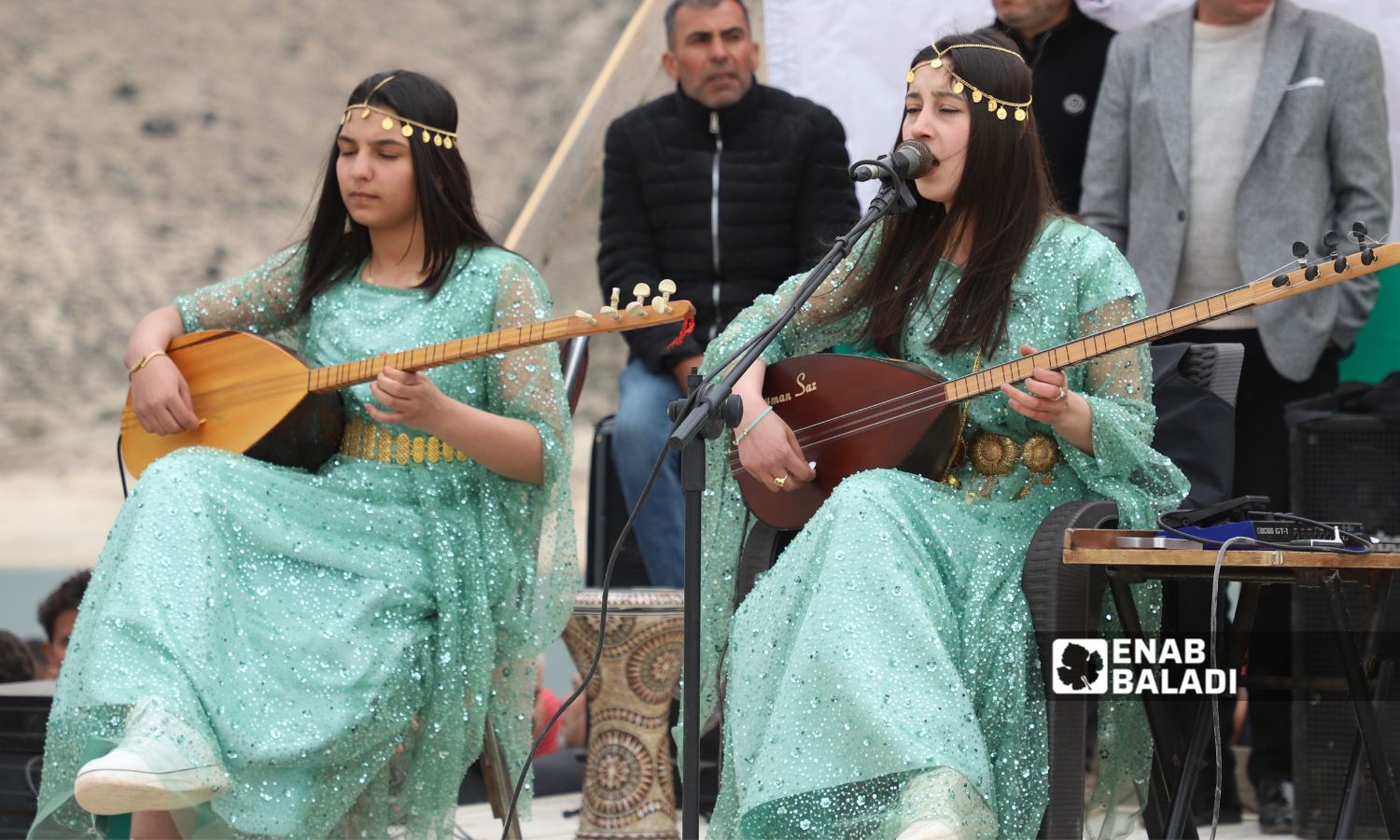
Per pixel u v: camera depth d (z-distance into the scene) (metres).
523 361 9.81
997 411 8.88
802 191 13.48
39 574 55.56
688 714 7.58
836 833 7.85
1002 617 8.28
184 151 90.06
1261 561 7.50
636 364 13.37
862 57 14.98
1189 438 9.55
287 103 92.81
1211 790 11.16
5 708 10.26
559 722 14.99
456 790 9.43
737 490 9.49
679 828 11.02
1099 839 8.74
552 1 97.31
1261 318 12.06
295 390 9.68
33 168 87.94
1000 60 8.95
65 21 92.06
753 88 13.56
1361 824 10.19
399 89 9.98
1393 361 13.10
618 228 13.70
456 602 9.50
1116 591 8.18
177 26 92.94
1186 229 12.41
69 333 83.56
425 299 9.96
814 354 9.21
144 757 8.04
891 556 8.12
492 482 9.78
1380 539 10.77
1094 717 9.39
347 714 9.02
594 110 16.11
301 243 10.57
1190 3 13.79
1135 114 12.59
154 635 8.55
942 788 7.52
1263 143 12.28
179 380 9.96
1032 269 8.95
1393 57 13.44
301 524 9.41
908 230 9.31
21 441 78.56
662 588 12.47
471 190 10.25
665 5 16.30
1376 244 7.42
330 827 9.10
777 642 8.36
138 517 8.97
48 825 8.71
